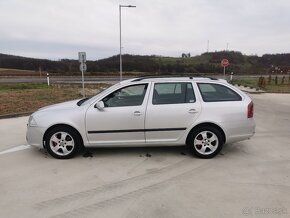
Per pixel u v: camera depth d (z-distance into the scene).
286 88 26.53
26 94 17.41
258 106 14.20
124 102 5.86
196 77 6.10
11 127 8.77
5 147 6.69
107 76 49.47
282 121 10.05
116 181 4.81
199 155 5.88
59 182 4.78
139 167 5.43
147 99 5.84
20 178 4.95
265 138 7.52
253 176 5.00
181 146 6.66
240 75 61.19
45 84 28.42
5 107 12.16
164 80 5.95
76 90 21.50
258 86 27.81
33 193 4.40
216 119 5.80
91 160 5.79
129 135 5.83
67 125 5.80
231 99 5.95
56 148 5.86
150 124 5.79
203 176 5.00
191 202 4.09
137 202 4.11
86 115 5.75
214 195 4.30
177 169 5.33
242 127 5.90
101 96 5.89
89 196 4.29
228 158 5.91
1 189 4.54
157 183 4.73
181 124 5.82
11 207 4.00
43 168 5.39
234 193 4.36
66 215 3.79
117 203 4.09
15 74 49.25
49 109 6.02
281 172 5.18
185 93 5.91
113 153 6.20
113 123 5.77
